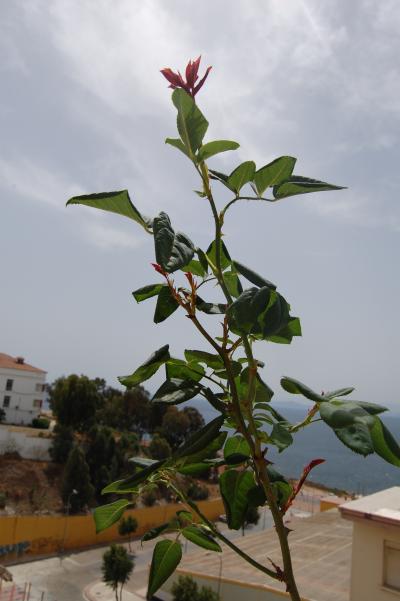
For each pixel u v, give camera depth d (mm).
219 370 1805
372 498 9242
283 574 1391
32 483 27391
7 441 29328
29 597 17984
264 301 1402
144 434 50969
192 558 17891
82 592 19141
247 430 1498
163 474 1755
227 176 1747
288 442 1487
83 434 34156
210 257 1848
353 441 1103
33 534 23469
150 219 1646
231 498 1727
